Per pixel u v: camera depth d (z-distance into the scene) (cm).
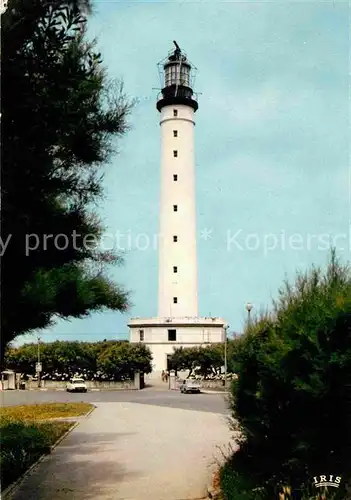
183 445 1541
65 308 814
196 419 2308
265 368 734
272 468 747
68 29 637
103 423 2150
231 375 1077
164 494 935
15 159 662
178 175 5981
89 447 1506
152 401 3516
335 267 705
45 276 754
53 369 5784
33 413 2423
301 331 648
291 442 700
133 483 1025
